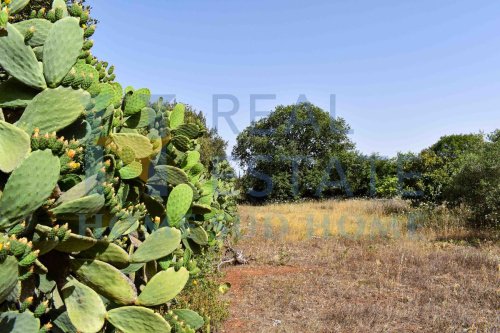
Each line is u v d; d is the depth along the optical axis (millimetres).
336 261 8188
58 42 1420
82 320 1467
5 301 1271
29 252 1168
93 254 1610
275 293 6133
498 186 10977
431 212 12898
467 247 9266
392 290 6250
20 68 1388
